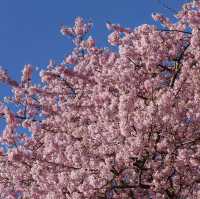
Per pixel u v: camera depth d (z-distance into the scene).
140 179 10.62
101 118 11.59
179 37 12.57
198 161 10.56
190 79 11.39
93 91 12.75
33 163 11.94
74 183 10.74
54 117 13.29
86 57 14.98
